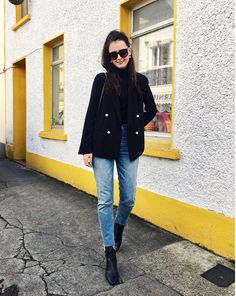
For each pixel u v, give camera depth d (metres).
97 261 3.46
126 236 4.01
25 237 4.08
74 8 6.16
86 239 4.00
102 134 3.00
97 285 3.02
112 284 3.02
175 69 3.96
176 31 3.92
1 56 10.30
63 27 6.59
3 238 4.06
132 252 3.61
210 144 3.57
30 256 3.58
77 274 3.21
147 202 4.46
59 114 7.43
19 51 8.96
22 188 6.43
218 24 3.43
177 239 3.92
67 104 6.50
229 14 3.31
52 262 3.45
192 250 3.63
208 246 3.62
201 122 3.66
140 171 4.57
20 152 9.82
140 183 4.58
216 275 3.15
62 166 6.82
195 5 3.67
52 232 4.22
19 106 9.70
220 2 3.40
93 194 5.78
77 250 3.71
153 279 3.10
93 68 5.65
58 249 3.74
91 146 3.05
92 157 3.08
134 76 3.08
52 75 7.70
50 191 6.15
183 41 3.83
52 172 7.29
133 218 4.60
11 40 9.49
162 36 4.55
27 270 3.29
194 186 3.77
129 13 5.00
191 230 3.82
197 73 3.68
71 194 5.92
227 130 3.38
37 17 7.76
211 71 3.52
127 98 3.06
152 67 4.73
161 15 4.52
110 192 3.10
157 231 4.16
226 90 3.38
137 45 4.98
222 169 3.45
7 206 5.31
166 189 4.16
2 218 4.76
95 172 3.10
